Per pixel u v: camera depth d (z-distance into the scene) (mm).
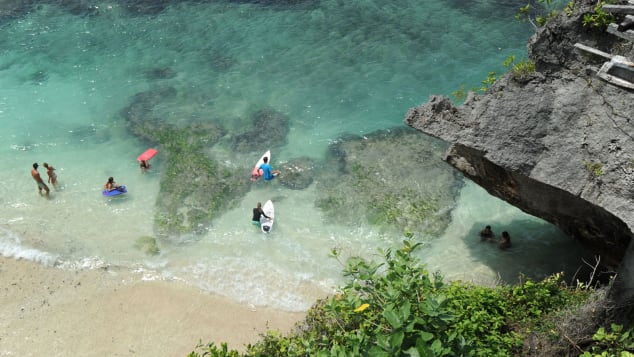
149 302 18641
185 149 24984
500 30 31875
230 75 29906
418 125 15070
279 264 19891
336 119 26625
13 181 23297
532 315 13953
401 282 10883
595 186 12719
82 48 32250
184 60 31219
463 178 22984
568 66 13352
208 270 19750
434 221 21156
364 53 30922
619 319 12398
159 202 22359
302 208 22031
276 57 31109
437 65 29531
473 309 13836
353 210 21812
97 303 18562
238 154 24719
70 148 25203
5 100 28125
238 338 17484
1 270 19688
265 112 27172
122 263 20000
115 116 27219
